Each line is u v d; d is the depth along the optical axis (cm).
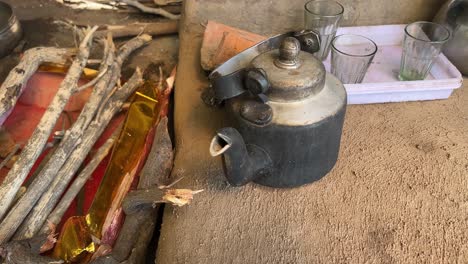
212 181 82
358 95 99
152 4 162
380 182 82
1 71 132
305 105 70
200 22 125
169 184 83
